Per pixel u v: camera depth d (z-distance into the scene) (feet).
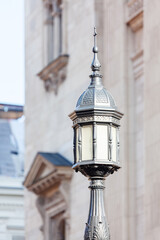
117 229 96.63
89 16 109.19
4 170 193.57
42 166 118.52
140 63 98.53
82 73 111.75
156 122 87.86
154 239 85.30
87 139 37.81
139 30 99.81
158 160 86.79
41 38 127.44
